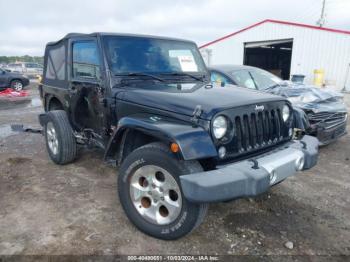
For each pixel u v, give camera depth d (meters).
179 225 2.70
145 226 2.91
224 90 3.37
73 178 4.28
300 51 20.31
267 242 2.92
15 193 3.80
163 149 2.73
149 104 3.05
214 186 2.41
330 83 18.83
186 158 2.46
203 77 4.23
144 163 2.83
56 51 4.83
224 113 2.70
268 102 3.13
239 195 2.49
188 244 2.85
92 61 3.82
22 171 4.50
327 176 4.62
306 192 4.03
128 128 2.99
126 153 3.29
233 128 2.75
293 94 5.75
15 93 15.05
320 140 5.61
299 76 13.84
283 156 2.94
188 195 2.48
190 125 2.70
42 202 3.58
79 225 3.12
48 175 4.37
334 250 2.84
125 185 3.01
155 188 2.85
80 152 5.25
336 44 18.78
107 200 3.66
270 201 3.73
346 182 4.41
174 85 3.57
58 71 4.80
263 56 28.72
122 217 3.29
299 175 4.62
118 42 3.73
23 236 2.92
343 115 5.95
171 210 2.77
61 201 3.61
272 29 21.44
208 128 2.63
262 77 6.97
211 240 2.92
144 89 3.32
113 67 3.56
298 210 3.54
